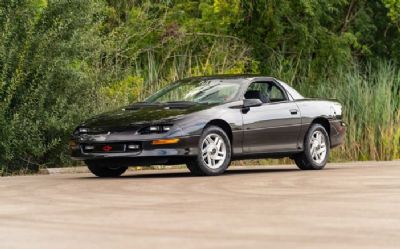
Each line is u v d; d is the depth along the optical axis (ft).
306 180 52.54
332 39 103.45
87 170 66.23
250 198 41.19
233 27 102.63
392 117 84.74
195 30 98.73
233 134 58.08
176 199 40.96
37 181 53.72
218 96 59.26
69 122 65.51
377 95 84.53
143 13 93.15
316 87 92.99
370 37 110.52
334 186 48.01
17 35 65.72
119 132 55.67
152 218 33.37
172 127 55.01
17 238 28.12
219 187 47.73
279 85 62.85
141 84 78.13
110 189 46.93
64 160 66.95
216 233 28.91
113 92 72.38
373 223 31.65
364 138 83.76
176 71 82.17
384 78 87.51
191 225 31.14
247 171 63.36
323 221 32.19
